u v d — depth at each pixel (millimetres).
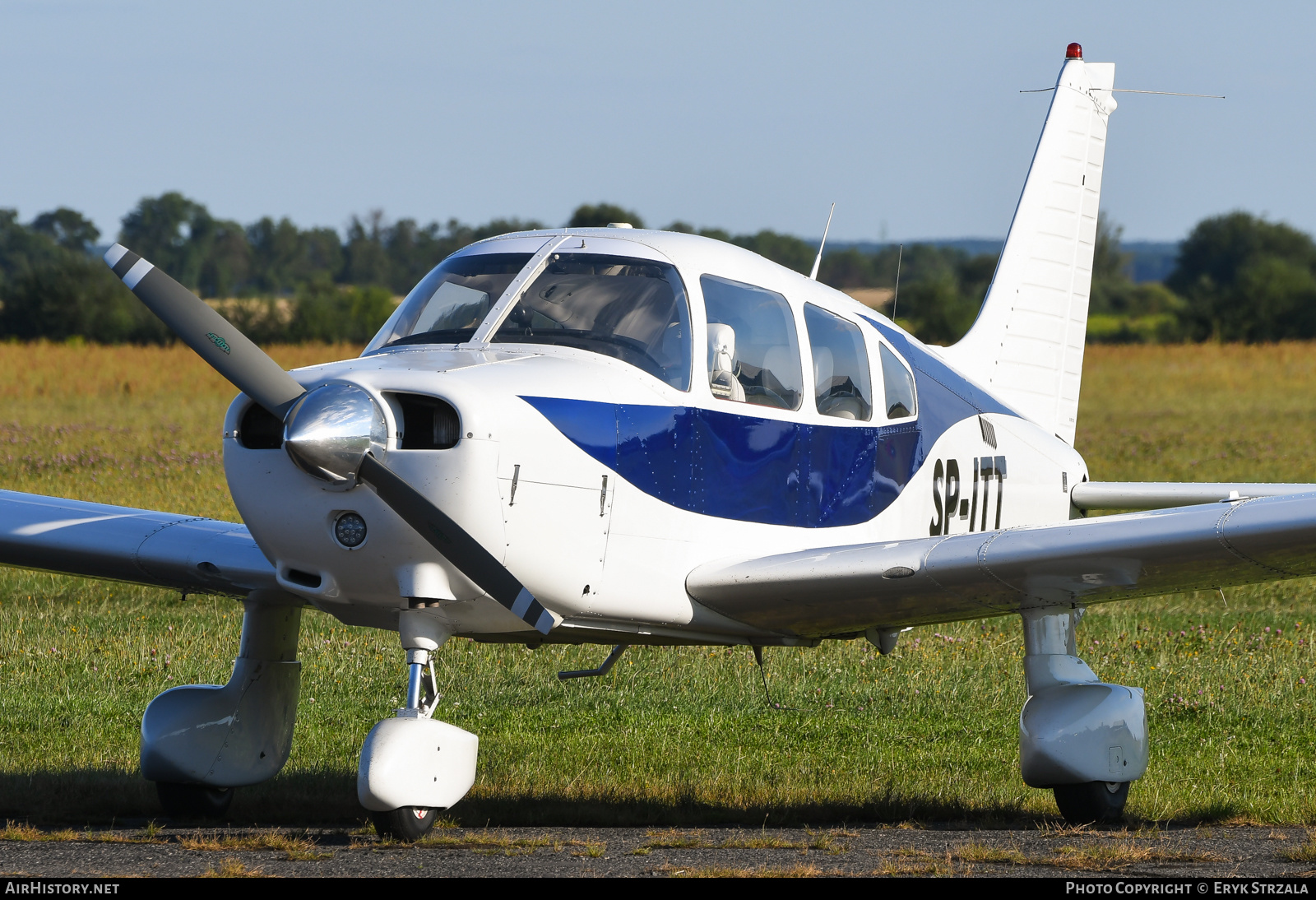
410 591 17750
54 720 27078
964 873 16484
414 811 17969
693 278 20750
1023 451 27234
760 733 27625
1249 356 177750
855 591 19828
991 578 19562
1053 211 31469
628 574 19328
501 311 20156
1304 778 24156
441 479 17219
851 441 22625
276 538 17969
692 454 19969
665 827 20188
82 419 87562
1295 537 17781
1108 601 21109
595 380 19109
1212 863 17219
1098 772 20719
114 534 21781
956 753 26062
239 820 21156
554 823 20250
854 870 16469
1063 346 31438
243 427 18234
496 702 29875
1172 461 74875
